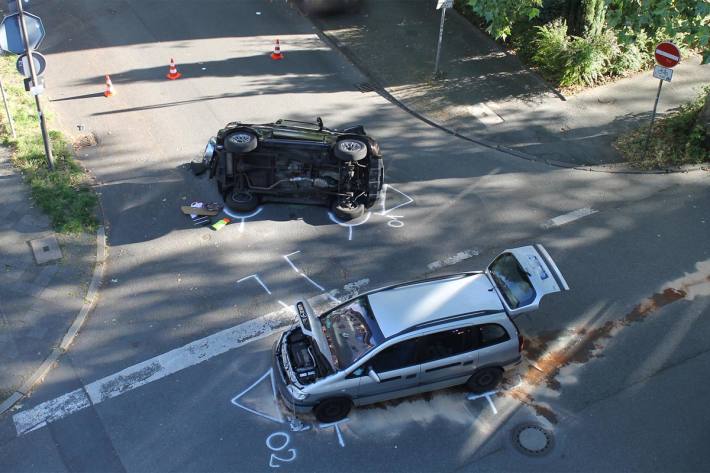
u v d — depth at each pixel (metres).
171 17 20.38
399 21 20.41
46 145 13.29
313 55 18.73
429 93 17.17
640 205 13.67
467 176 14.41
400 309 9.30
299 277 11.70
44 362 9.97
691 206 13.65
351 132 13.15
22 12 11.84
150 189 13.52
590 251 12.41
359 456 8.84
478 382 9.64
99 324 10.67
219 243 12.31
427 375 9.18
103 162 14.27
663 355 10.37
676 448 8.98
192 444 8.93
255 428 9.16
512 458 8.85
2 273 11.39
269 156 12.63
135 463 8.67
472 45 19.27
